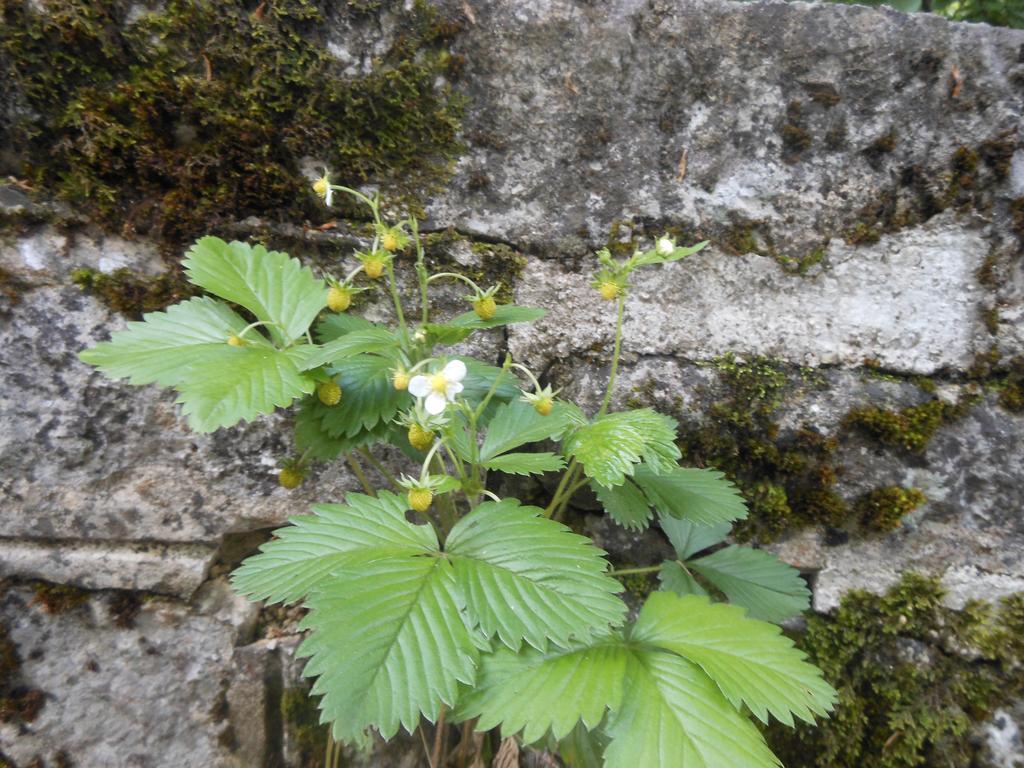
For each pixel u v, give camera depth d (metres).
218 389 0.17
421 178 0.23
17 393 0.22
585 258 0.24
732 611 0.19
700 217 0.24
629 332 0.25
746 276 0.24
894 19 0.22
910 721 0.25
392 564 0.17
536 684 0.17
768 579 0.24
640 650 0.18
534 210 0.24
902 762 0.25
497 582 0.16
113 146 0.21
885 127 0.23
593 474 0.17
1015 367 0.24
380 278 0.24
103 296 0.22
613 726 0.16
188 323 0.19
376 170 0.23
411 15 0.21
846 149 0.23
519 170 0.23
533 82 0.22
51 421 0.22
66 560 0.23
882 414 0.24
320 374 0.19
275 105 0.21
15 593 0.23
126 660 0.24
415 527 0.18
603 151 0.23
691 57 0.22
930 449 0.25
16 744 0.24
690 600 0.19
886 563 0.26
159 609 0.24
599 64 0.22
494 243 0.24
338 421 0.20
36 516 0.23
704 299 0.24
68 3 0.20
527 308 0.20
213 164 0.22
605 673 0.17
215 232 0.22
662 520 0.25
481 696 0.17
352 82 0.22
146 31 0.20
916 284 0.24
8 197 0.21
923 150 0.23
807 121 0.23
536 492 0.26
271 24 0.21
